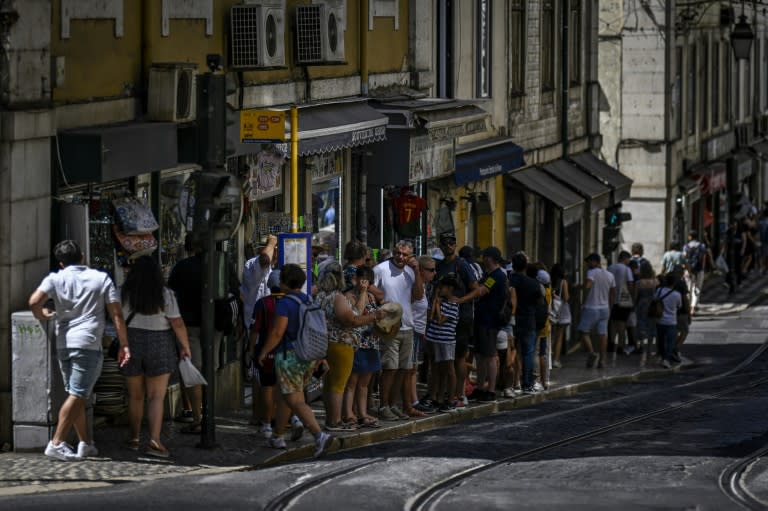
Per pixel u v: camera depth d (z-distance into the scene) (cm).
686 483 1958
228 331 2253
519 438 2459
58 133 2067
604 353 4012
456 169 3638
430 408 2764
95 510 1653
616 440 2447
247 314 2466
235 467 2033
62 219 2083
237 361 2667
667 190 6506
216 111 2109
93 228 2186
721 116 7850
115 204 2244
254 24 2641
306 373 2161
